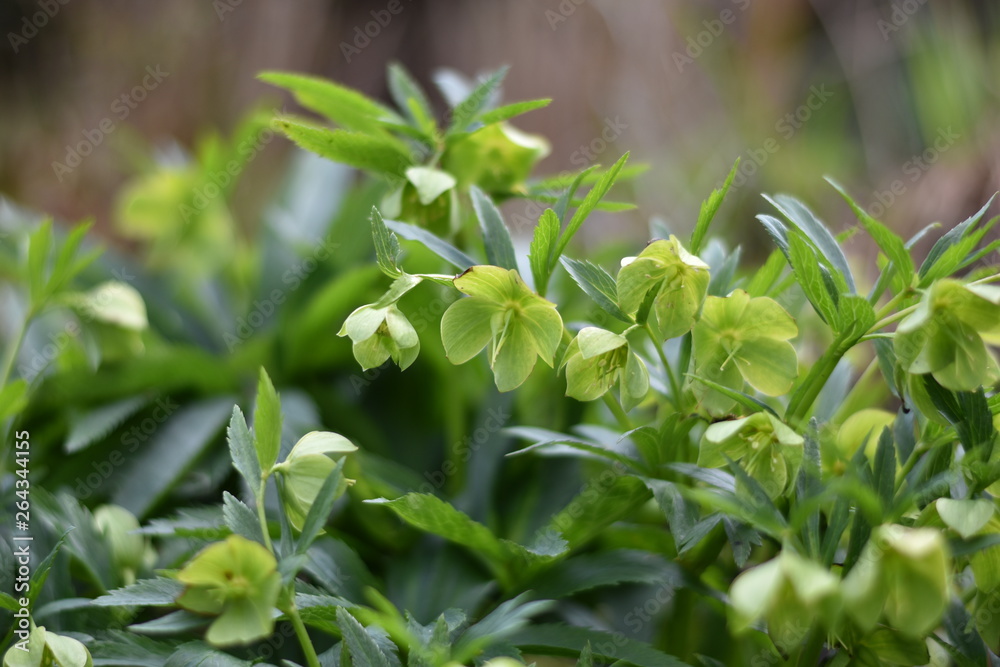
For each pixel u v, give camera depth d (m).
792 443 1.16
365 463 1.33
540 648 1.22
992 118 2.02
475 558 1.31
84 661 1.18
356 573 1.27
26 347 1.49
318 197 1.67
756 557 1.30
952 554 1.15
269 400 1.18
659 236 1.31
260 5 2.92
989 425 1.17
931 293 1.15
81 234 1.35
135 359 1.39
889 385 1.22
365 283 1.40
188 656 1.18
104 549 1.28
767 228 1.20
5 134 2.85
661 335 1.21
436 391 1.43
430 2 3.04
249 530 1.17
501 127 1.30
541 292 1.22
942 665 1.21
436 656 1.15
